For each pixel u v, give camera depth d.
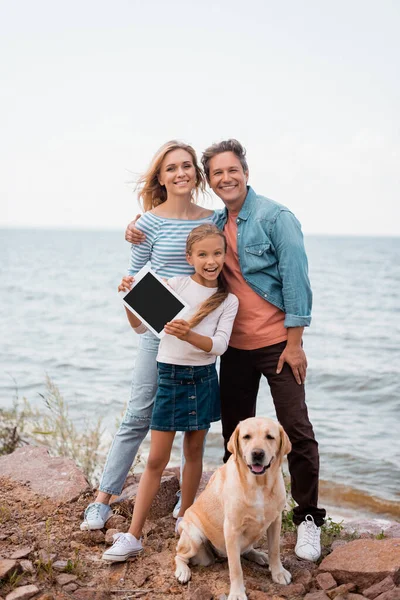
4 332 22.69
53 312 29.00
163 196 4.32
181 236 3.94
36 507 4.29
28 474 4.80
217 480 3.49
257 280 3.87
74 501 4.40
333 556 3.53
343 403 11.71
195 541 3.48
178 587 3.35
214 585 3.39
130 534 3.65
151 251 4.06
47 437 8.13
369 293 36.41
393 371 14.52
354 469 7.84
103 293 37.91
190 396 3.68
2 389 13.01
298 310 3.77
